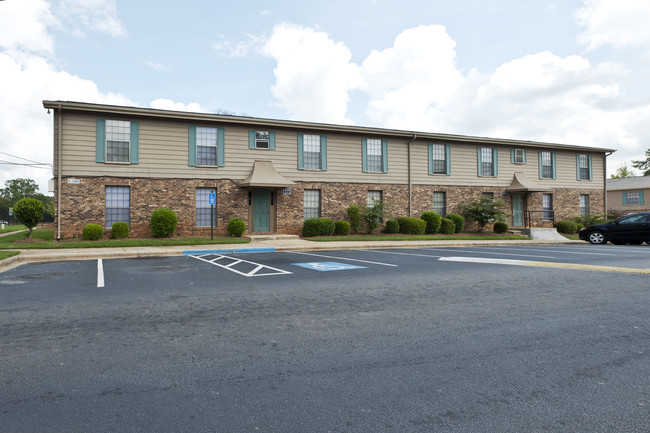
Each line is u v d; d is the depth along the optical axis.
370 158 20.89
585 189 26.45
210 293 6.50
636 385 3.06
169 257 11.90
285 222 18.84
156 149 16.78
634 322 4.75
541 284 7.17
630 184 38.69
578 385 3.07
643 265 9.73
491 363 3.52
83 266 9.88
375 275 8.32
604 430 2.43
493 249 14.82
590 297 6.09
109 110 15.75
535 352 3.78
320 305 5.65
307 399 2.85
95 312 5.28
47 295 6.37
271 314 5.17
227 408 2.72
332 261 10.88
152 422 2.54
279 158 18.84
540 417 2.59
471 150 23.36
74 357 3.67
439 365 3.47
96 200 15.84
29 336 4.27
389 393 2.95
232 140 18.06
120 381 3.16
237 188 18.08
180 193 17.11
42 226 26.16
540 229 21.69
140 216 16.47
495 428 2.46
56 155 15.41
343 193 20.14
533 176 24.94
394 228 20.16
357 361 3.57
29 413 2.65
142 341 4.12
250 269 9.30
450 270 9.01
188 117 16.95
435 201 22.64
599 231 18.06
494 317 4.98
